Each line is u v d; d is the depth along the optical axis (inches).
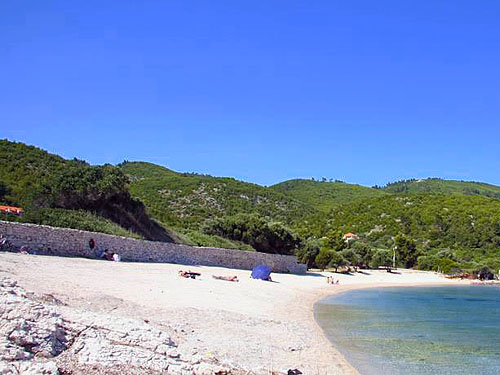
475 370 594.2
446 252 3853.3
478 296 1962.4
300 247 2815.0
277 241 2541.8
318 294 1536.7
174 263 1571.1
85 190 1669.5
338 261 2888.8
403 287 2386.8
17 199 1847.9
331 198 7603.4
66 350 415.2
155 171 5541.3
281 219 4658.0
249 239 2469.2
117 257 1253.7
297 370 503.5
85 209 1680.6
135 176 5187.0
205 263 1739.7
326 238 3548.2
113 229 1529.3
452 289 2423.7
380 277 2891.2
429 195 5511.8
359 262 3312.0
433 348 724.7
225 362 464.4
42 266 842.2
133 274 1023.6
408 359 636.7
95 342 424.2
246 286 1280.8
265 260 2117.4
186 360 438.0
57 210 1492.4
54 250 1114.1
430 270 3678.6
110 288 765.3
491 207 4810.5
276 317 848.9
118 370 402.6
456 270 3484.3
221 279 1358.3
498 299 1809.8
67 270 865.5
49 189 1643.7
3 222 989.8
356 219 5039.4
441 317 1144.8
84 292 665.0
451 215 4707.2
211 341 560.1
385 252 3543.3
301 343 653.9
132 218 1836.9
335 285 2009.1
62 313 450.9
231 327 663.1
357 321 974.4
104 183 1721.2
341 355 627.2
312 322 884.6
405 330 890.7
